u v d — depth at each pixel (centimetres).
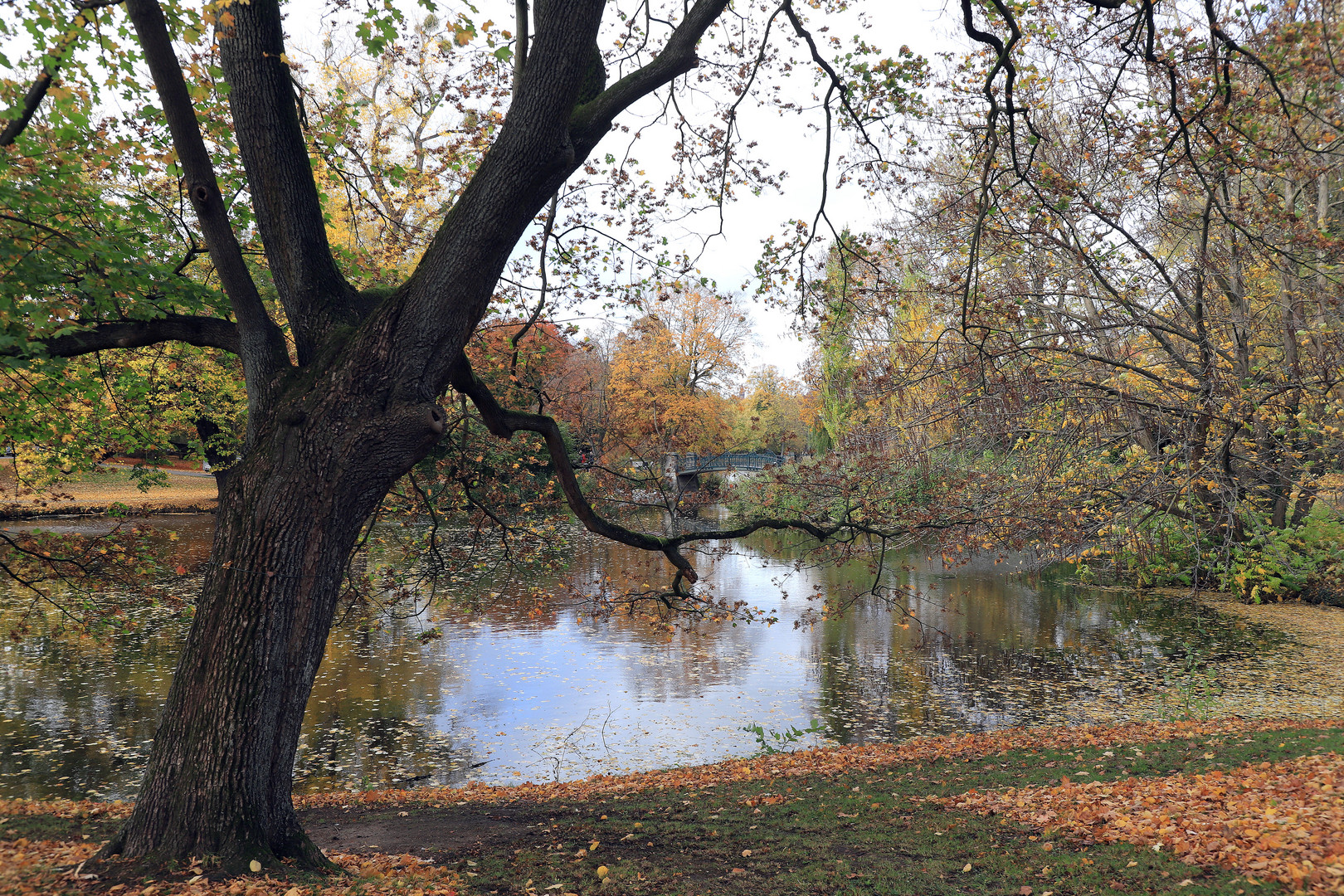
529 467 1177
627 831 708
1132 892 476
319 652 563
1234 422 1291
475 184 576
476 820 772
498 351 1071
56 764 1066
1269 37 1077
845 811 742
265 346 594
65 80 665
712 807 786
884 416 1543
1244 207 1292
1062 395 1373
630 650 1702
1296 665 1527
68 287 658
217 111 779
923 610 2088
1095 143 1366
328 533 557
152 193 875
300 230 608
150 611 1998
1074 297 1662
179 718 530
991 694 1397
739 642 1767
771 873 577
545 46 564
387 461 566
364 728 1248
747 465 4575
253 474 558
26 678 1466
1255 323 1550
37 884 477
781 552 2977
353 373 561
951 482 1433
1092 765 823
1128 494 1345
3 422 970
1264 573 2005
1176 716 1230
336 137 853
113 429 1138
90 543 1085
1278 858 482
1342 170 1576
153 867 496
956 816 691
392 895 500
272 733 539
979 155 1173
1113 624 1903
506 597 2212
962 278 1373
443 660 1620
